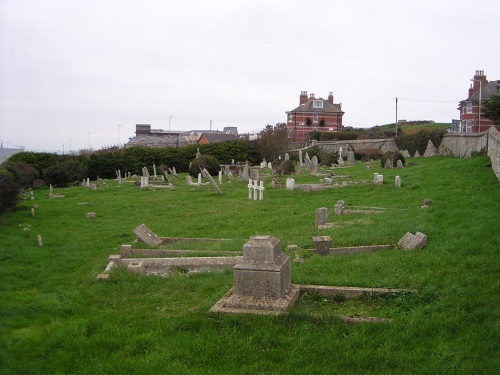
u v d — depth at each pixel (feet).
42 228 68.69
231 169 159.84
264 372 20.75
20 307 31.89
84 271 42.63
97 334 26.35
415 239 39.40
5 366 23.11
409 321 24.32
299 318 25.32
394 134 254.47
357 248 40.75
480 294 27.37
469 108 200.54
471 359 20.48
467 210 52.06
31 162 167.84
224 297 28.55
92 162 181.27
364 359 21.18
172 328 25.86
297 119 288.10
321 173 124.47
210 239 51.83
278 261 27.94
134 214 80.07
